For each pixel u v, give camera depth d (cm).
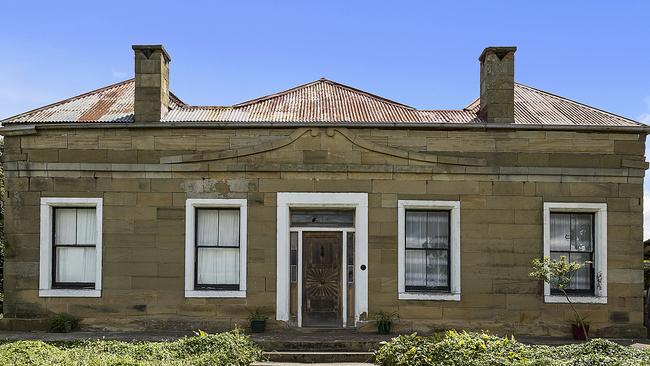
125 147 1436
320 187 1428
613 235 1436
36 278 1412
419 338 1153
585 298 1417
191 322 1403
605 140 1451
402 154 1428
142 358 1064
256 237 1421
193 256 1423
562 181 1440
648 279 1789
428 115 1551
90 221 1448
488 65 1471
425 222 1459
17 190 1428
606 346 1071
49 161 1432
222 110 1570
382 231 1423
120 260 1416
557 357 1045
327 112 1537
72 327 1398
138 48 1447
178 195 1427
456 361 1020
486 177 1437
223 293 1408
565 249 1452
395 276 1416
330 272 1447
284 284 1411
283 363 1186
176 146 1437
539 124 1431
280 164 1425
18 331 1391
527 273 1421
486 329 1406
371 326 1399
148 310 1406
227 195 1428
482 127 1428
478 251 1424
